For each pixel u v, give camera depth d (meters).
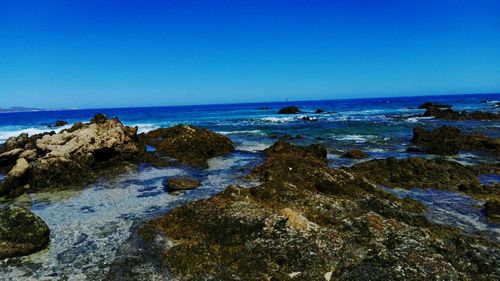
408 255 10.21
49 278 10.35
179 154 28.23
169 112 122.31
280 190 15.10
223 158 28.20
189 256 10.96
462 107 92.81
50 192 19.30
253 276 10.00
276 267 10.32
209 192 18.56
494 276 9.87
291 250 10.61
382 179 20.23
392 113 79.62
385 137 38.62
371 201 14.78
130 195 18.42
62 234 13.37
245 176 21.30
